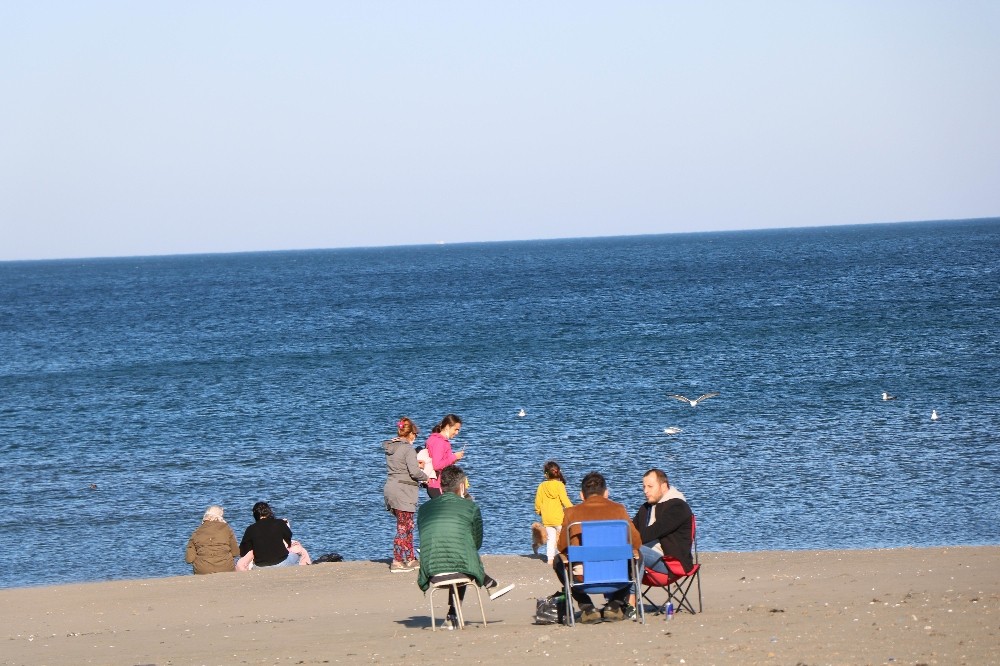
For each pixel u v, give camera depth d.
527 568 43.31
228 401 120.19
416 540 60.09
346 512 66.75
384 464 81.50
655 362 139.62
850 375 117.69
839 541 53.88
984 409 92.00
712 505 62.62
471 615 33.81
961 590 31.25
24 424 108.94
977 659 20.61
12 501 72.69
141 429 103.12
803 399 102.50
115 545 60.69
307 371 146.12
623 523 28.98
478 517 30.89
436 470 44.03
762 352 144.50
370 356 162.38
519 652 25.02
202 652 28.45
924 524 56.53
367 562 46.28
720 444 81.50
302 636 30.72
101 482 78.25
